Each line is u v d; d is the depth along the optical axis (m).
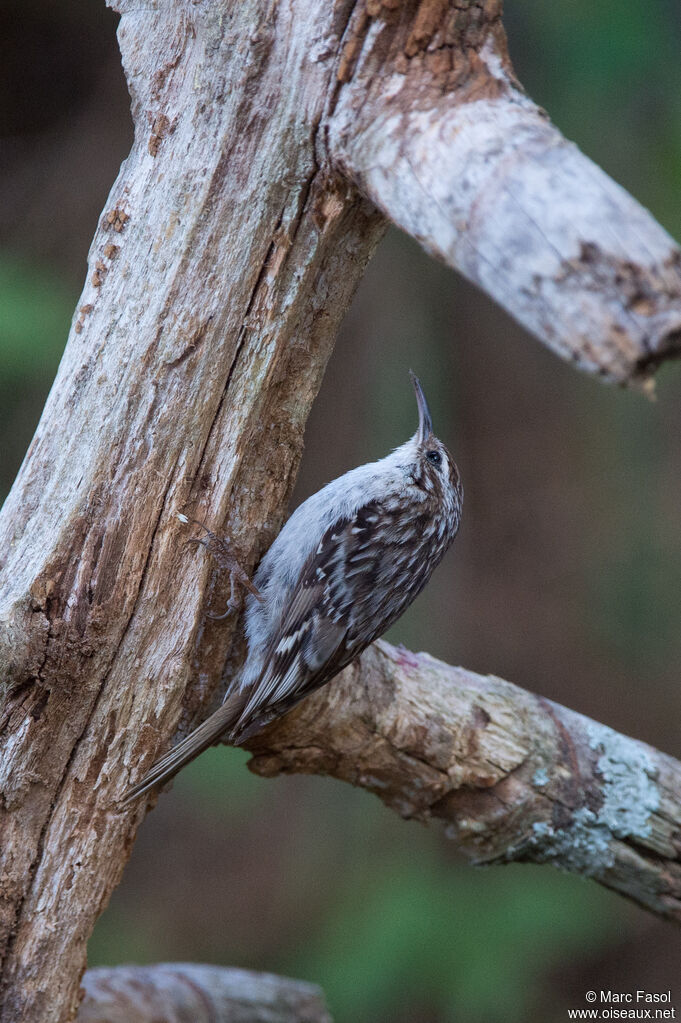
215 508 4.94
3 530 4.92
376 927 11.01
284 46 4.59
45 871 4.79
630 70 10.88
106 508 4.79
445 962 10.72
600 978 11.93
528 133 3.99
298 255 4.88
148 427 4.81
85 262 11.15
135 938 11.98
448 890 11.23
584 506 13.40
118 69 11.78
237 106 4.70
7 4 11.86
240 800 11.33
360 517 6.02
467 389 13.41
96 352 4.88
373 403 11.91
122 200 4.91
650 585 13.17
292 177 4.73
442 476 6.76
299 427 5.29
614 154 11.29
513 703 6.16
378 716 5.88
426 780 6.03
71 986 4.93
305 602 5.57
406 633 12.59
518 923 10.96
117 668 4.79
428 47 4.37
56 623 4.68
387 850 11.87
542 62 11.16
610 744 6.25
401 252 12.37
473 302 13.21
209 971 6.79
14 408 10.26
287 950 11.73
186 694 5.35
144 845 12.50
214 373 4.84
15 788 4.70
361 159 4.44
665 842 6.19
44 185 11.41
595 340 3.59
